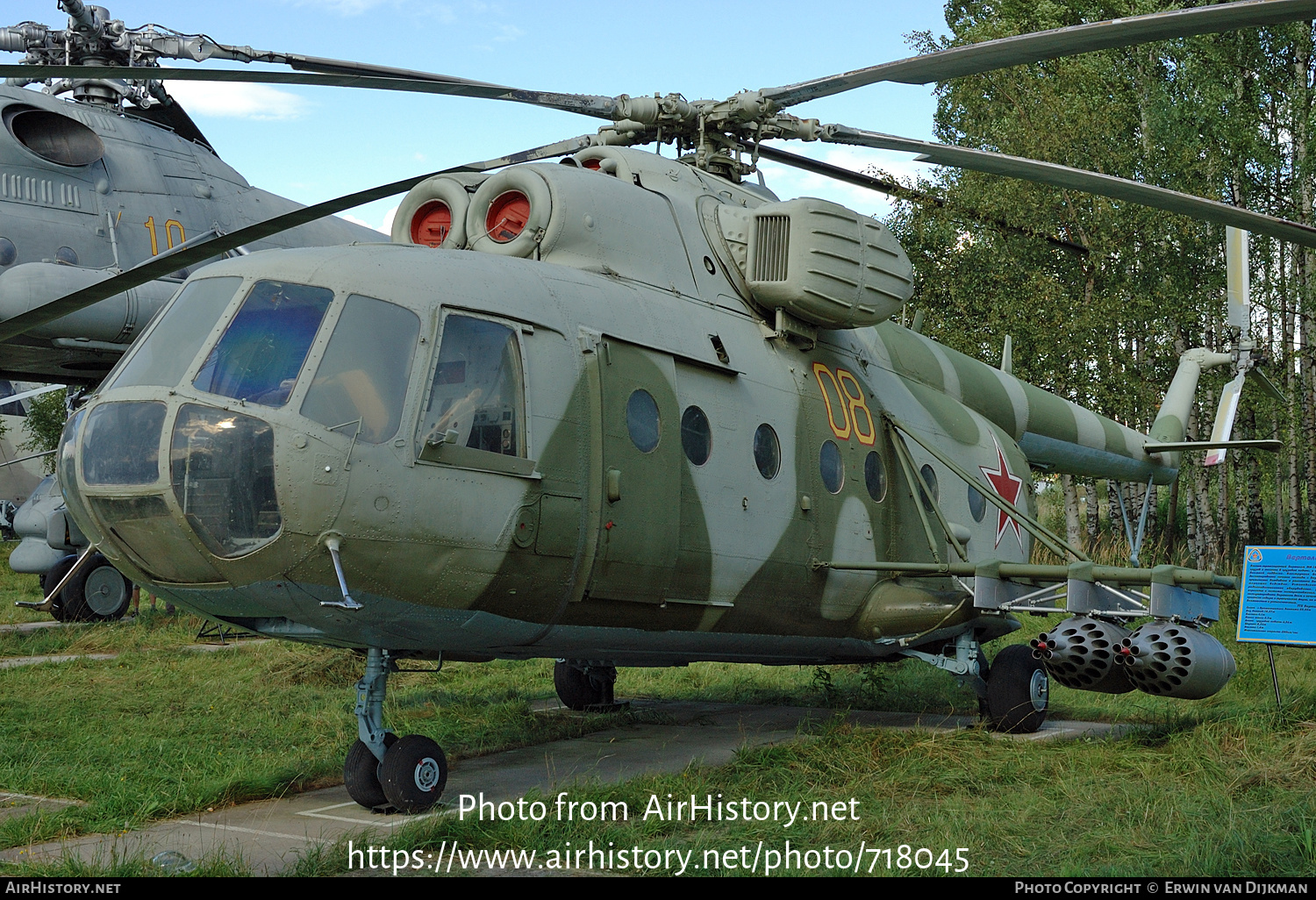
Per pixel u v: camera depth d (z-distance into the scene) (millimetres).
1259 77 22188
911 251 22797
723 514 6910
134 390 5336
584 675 9484
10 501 35469
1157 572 7020
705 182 8180
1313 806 5387
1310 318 22094
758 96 8109
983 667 8805
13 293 11844
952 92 23672
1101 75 22453
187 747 7445
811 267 7688
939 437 9320
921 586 8656
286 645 12609
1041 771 6598
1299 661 11336
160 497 5117
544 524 5766
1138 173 22438
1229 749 6867
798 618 7719
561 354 6035
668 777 6332
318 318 5367
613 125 8555
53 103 13516
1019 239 21547
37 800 6184
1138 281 21688
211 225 14719
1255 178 22219
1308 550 8078
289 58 8922
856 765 6719
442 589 5477
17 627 15227
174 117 15320
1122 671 7191
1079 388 20047
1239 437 24516
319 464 5070
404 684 10797
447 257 5977
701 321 7246
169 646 13164
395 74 7336
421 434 5328
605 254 6879
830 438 8008
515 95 7309
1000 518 9938
